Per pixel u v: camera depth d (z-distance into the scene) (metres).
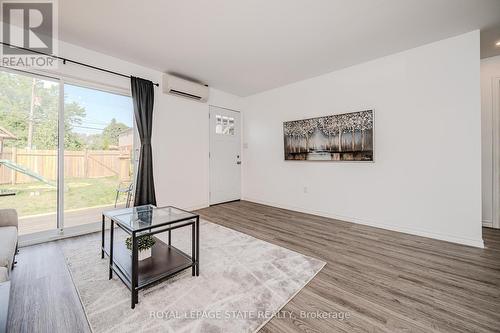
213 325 1.25
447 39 2.51
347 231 2.91
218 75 3.67
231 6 1.99
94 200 2.92
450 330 1.23
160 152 3.51
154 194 3.28
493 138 2.97
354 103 3.25
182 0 1.91
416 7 2.00
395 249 2.33
